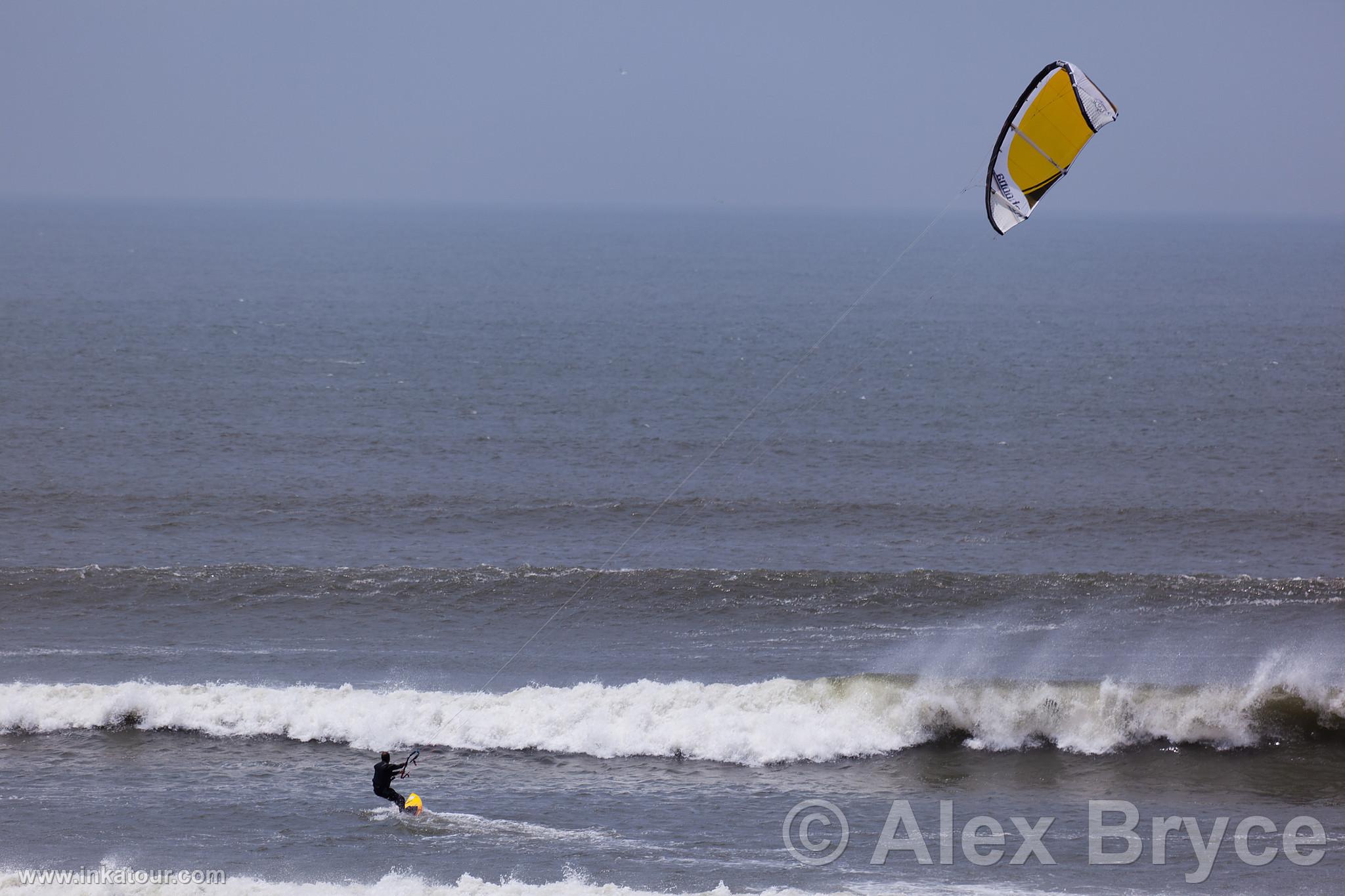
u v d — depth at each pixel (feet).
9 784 259.60
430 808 252.42
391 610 380.78
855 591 397.80
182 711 292.81
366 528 488.44
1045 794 262.67
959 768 275.59
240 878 218.18
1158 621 374.43
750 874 224.12
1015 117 254.68
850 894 216.33
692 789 263.70
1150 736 288.51
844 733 285.84
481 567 414.62
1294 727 290.15
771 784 267.18
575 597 392.06
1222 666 338.13
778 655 348.79
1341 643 354.74
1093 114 245.86
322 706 293.23
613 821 247.29
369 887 213.66
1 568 422.41
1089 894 217.36
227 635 358.84
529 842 237.45
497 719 289.74
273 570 407.23
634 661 344.69
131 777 264.31
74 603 378.73
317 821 245.04
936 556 460.14
